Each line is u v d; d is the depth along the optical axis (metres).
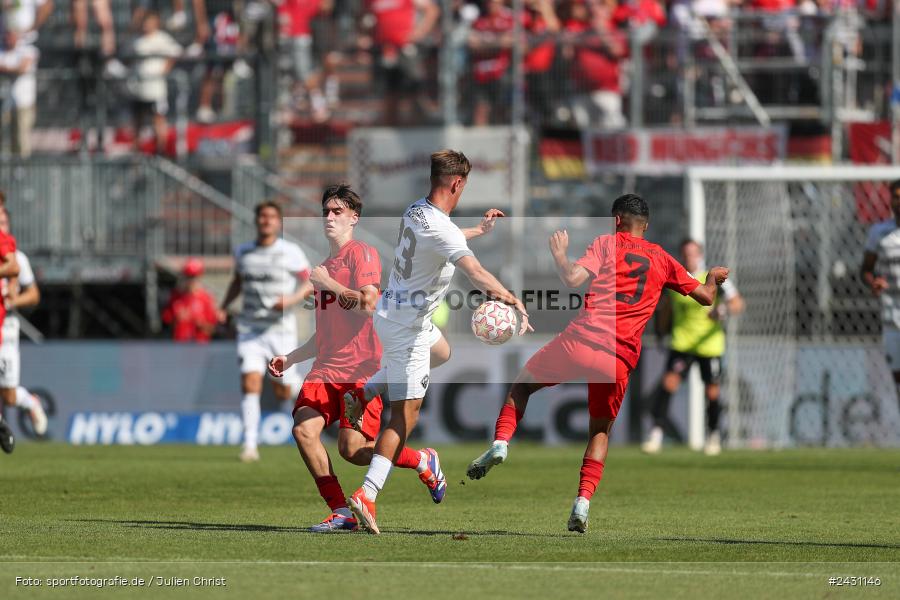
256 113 74.69
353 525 29.14
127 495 38.00
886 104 74.31
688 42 73.88
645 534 29.28
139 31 75.69
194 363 65.69
